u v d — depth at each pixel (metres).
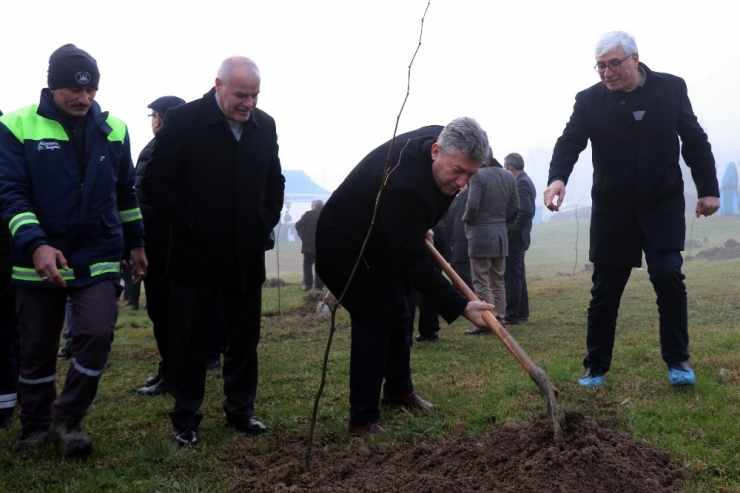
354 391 4.40
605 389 5.08
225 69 4.17
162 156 4.18
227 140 4.31
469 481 3.41
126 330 9.65
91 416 5.12
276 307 11.72
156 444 4.29
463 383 5.55
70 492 3.69
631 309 9.93
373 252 4.27
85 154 4.18
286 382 5.99
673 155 5.04
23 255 4.10
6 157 4.02
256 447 4.24
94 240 4.16
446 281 4.07
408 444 4.19
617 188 5.10
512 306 8.97
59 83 4.01
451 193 4.12
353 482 3.54
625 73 5.03
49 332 4.23
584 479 3.27
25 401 4.32
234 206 4.32
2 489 3.74
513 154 9.05
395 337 4.84
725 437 3.95
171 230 4.38
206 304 4.39
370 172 4.25
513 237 8.88
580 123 5.32
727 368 5.50
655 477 3.38
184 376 4.36
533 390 5.12
